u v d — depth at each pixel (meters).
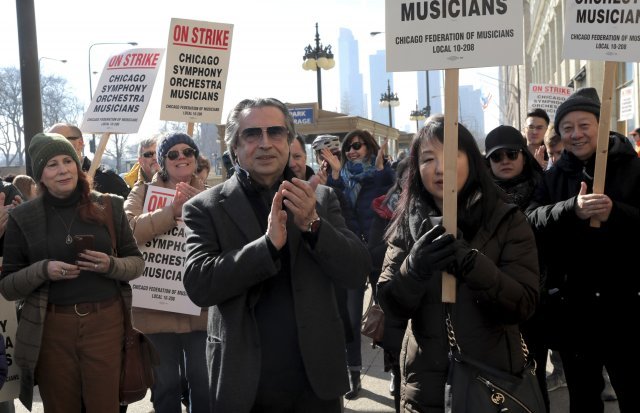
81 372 3.68
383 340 3.79
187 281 2.88
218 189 3.07
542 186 4.11
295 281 2.89
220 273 2.75
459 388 2.75
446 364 2.88
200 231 2.97
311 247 2.80
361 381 6.24
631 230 3.58
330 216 3.12
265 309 2.89
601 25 3.58
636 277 3.64
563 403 5.44
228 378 2.78
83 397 3.69
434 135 3.01
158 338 4.40
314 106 17.22
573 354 3.84
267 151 2.94
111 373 3.73
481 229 2.96
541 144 6.71
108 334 3.75
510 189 4.43
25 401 3.67
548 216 3.76
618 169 3.77
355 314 5.79
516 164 4.41
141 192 4.91
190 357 4.41
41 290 3.64
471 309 2.84
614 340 3.68
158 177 4.93
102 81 5.83
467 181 3.03
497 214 2.95
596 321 3.71
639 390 3.67
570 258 3.76
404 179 3.41
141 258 3.98
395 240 3.19
